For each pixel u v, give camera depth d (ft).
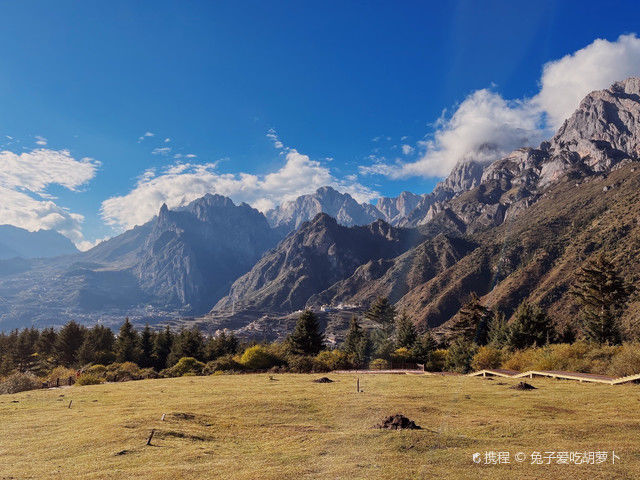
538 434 41.39
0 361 273.13
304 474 28.81
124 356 263.90
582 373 104.12
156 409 69.97
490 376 124.36
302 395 79.05
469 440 36.32
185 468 35.53
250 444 45.39
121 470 36.06
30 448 47.16
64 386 143.02
